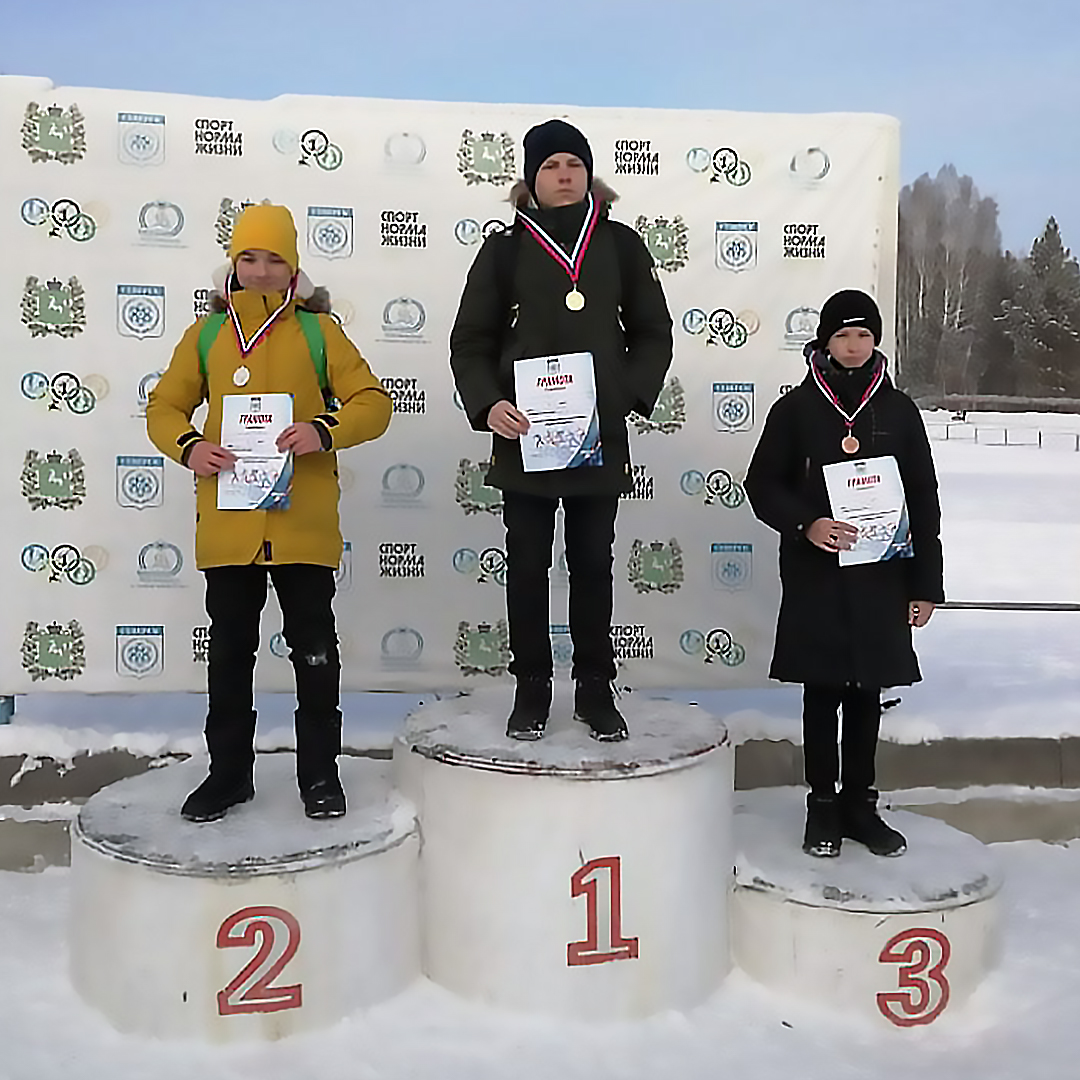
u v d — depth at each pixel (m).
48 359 3.12
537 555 2.38
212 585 2.32
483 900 2.22
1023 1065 2.06
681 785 2.23
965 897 2.28
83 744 3.03
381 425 2.35
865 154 3.30
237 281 2.38
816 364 2.52
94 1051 2.06
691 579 3.33
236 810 2.36
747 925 2.36
